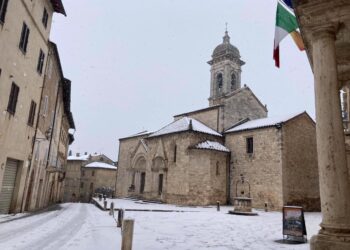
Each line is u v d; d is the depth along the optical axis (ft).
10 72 45.78
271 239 34.91
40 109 62.64
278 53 29.86
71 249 25.77
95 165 223.10
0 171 44.62
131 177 138.62
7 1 43.21
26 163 55.93
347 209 17.74
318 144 19.43
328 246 16.96
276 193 87.20
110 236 33.68
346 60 26.30
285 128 91.50
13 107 48.01
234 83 153.79
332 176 18.22
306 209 90.27
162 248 27.68
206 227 44.91
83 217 55.11
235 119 121.29
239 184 99.45
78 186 223.30
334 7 20.11
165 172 108.58
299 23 22.72
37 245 27.09
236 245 30.40
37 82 59.31
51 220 47.60
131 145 158.10
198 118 129.18
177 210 75.41
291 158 90.63
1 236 30.99
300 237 32.86
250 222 53.62
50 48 66.44
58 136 98.43
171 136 110.73
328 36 20.39
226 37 160.25
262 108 134.92
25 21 50.31
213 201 97.50
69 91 97.86
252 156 97.91
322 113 19.44
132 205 90.12
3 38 42.50
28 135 56.13
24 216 49.96
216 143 106.83
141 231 38.63
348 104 51.90
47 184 86.02
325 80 19.75
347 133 50.57
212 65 159.43
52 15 65.10
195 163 99.71
